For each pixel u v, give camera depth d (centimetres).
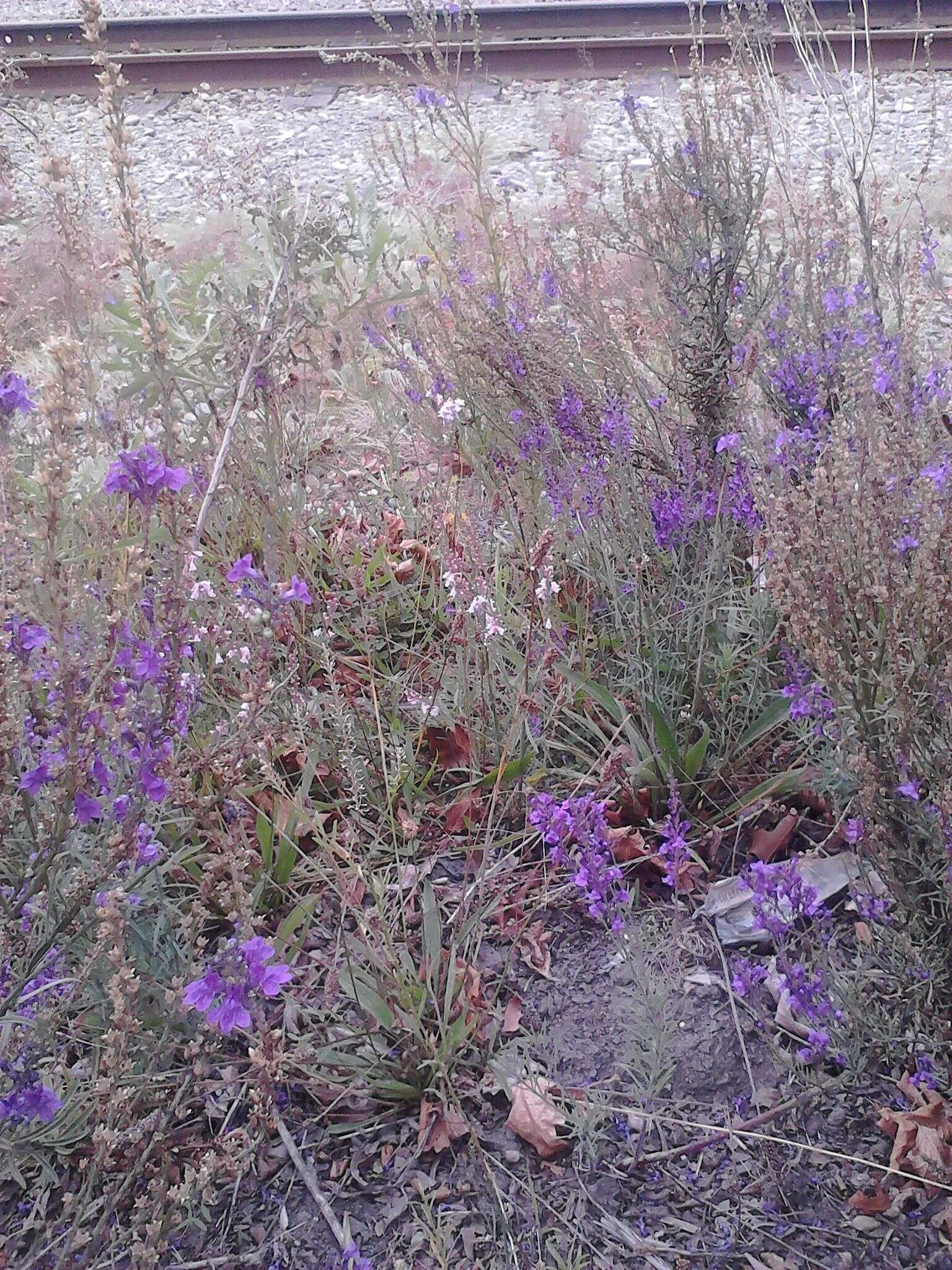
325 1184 196
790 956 228
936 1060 203
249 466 331
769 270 361
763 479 255
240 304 372
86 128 606
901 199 453
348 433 393
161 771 179
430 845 258
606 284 408
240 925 168
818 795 251
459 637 277
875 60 611
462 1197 193
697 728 271
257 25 706
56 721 174
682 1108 204
